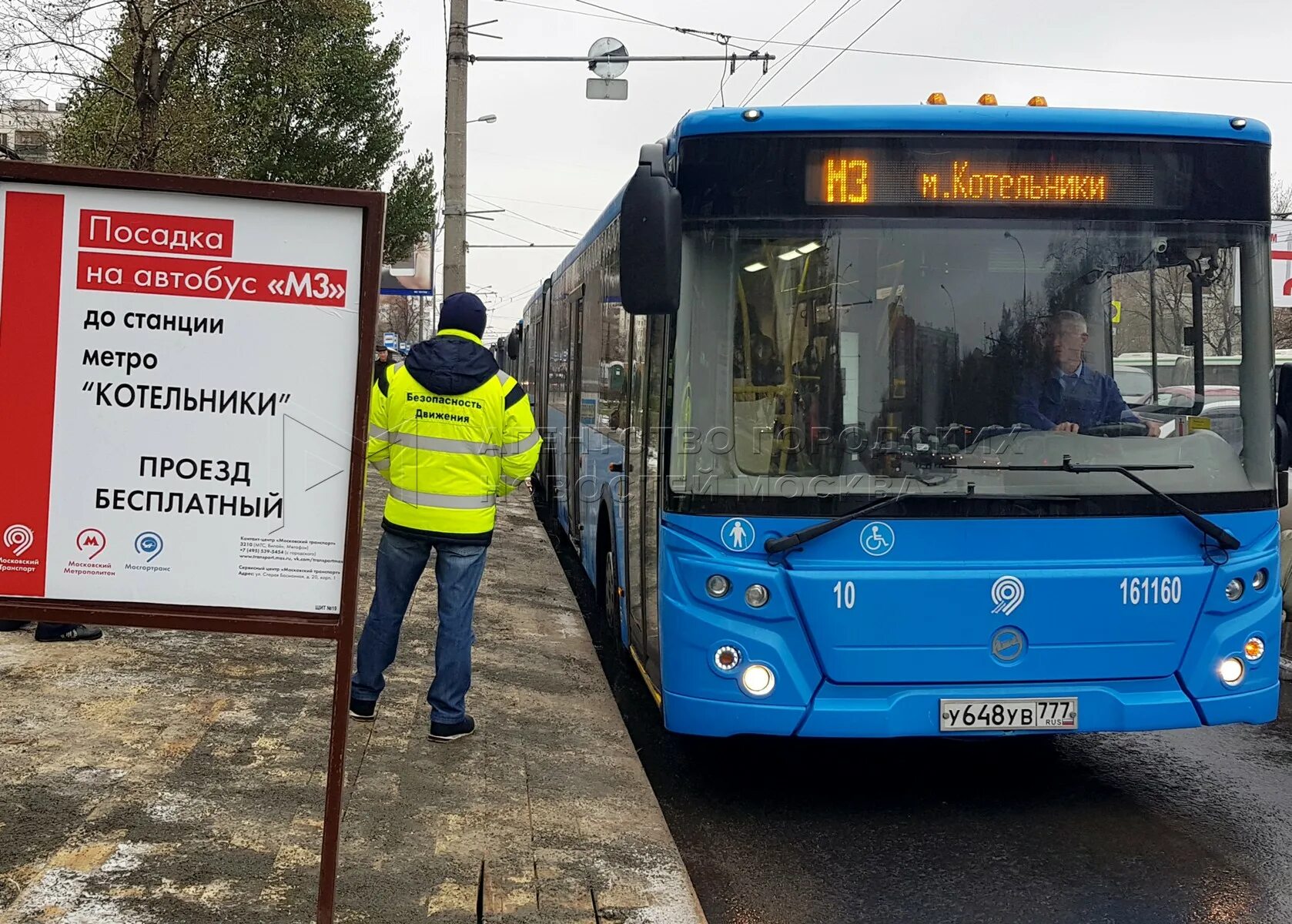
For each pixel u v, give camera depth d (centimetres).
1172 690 499
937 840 496
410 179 2703
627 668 802
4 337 339
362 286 339
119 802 444
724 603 487
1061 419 498
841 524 483
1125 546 496
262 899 375
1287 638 866
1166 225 509
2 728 519
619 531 734
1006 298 500
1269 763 605
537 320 1772
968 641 486
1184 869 464
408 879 403
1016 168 502
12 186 336
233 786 469
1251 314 516
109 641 677
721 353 497
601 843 451
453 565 546
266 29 1722
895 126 500
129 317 339
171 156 1307
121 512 343
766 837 499
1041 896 438
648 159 482
